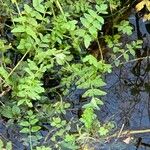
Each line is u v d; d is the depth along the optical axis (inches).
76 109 50.2
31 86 44.8
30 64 45.5
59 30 48.1
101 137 46.9
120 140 47.9
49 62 48.6
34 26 46.9
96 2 51.9
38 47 47.3
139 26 59.7
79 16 52.1
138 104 53.0
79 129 46.3
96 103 47.0
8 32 52.6
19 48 47.0
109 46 54.9
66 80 49.9
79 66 49.9
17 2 50.5
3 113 46.9
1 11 50.3
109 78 54.4
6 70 47.9
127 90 54.1
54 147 45.7
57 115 48.3
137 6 56.2
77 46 50.4
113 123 49.4
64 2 51.9
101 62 49.6
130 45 53.9
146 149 48.1
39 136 46.0
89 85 48.0
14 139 46.8
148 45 58.2
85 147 45.9
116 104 52.4
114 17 57.1
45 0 52.0
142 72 56.1
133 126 50.3
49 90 50.5
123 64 55.7
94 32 46.5
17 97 47.1
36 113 48.0
